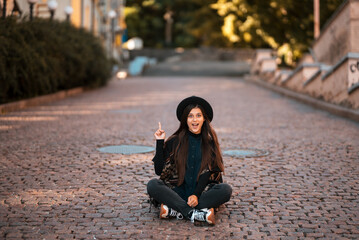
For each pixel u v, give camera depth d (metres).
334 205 4.81
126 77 33.72
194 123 4.42
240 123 10.73
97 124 10.30
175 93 18.97
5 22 12.27
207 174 4.36
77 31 19.56
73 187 5.38
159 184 4.36
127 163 6.59
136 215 4.49
